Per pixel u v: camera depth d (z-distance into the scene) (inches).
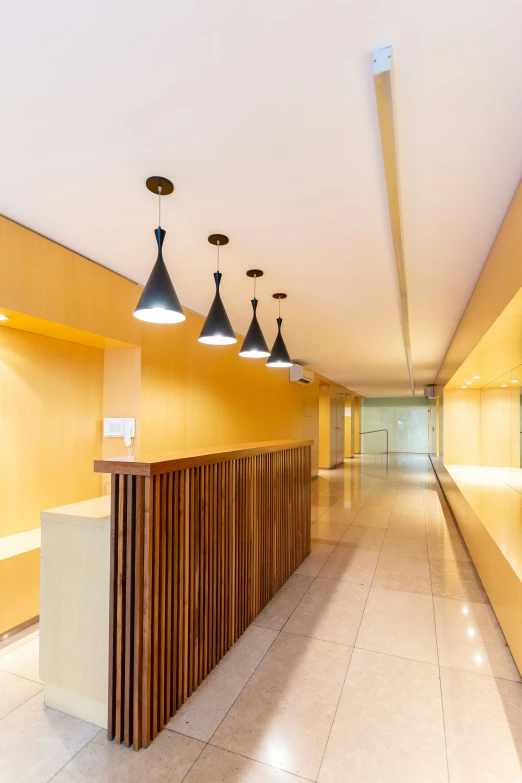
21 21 51.6
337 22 51.6
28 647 102.9
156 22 51.6
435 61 56.8
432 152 75.2
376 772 66.2
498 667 94.0
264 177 84.0
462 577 146.7
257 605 119.0
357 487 340.5
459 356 190.4
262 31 52.8
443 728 75.6
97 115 67.3
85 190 88.7
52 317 112.2
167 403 163.6
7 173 82.6
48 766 67.3
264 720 77.7
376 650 101.0
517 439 200.8
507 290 94.4
